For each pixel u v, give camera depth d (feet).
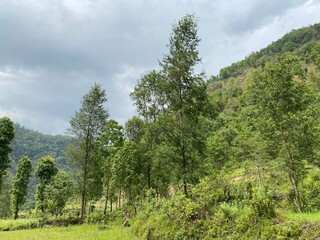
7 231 94.22
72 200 138.72
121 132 133.80
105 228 92.22
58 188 124.67
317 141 62.59
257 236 36.73
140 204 96.17
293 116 62.85
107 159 128.26
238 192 52.11
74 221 111.55
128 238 65.67
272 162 69.97
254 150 99.40
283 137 63.31
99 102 131.54
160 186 104.63
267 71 67.72
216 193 53.78
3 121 148.97
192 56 73.67
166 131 71.00
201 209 51.60
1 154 145.07
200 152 72.43
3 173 146.30
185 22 76.02
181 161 69.51
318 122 65.77
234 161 147.84
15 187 167.22
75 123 128.16
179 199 57.62
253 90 69.41
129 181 112.06
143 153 107.34
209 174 68.28
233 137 187.21
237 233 40.06
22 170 170.91
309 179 74.18
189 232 47.78
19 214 198.18
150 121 106.93
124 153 109.70
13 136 151.33
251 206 42.14
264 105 66.49
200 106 74.64
